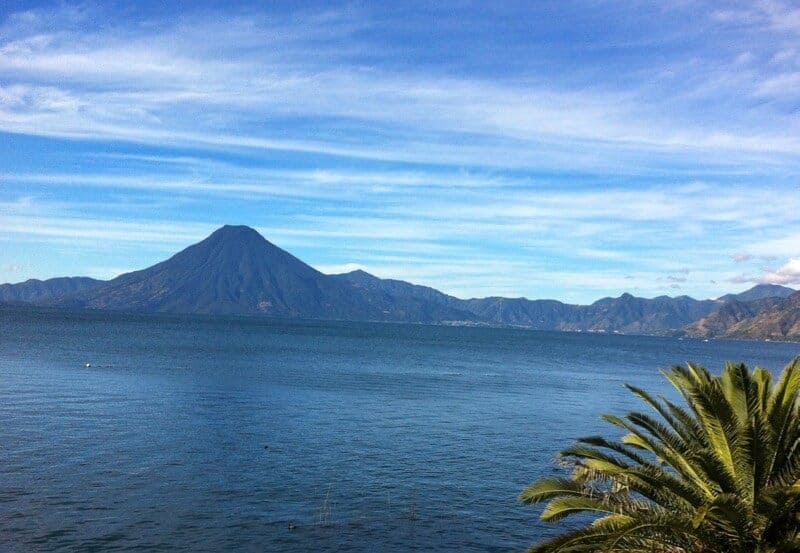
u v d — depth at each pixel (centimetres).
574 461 1847
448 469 3697
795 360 1561
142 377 7181
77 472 3209
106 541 2378
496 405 6444
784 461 1538
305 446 4081
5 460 3353
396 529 2711
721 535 1462
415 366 11119
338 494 3122
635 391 1784
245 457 3709
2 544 2292
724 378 1697
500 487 3394
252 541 2481
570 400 7175
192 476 3259
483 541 2648
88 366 8006
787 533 1420
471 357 14862
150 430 4300
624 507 1617
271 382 7400
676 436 1694
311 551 2430
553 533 2773
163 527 2552
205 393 6206
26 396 5475
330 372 9062
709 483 1537
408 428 4881
